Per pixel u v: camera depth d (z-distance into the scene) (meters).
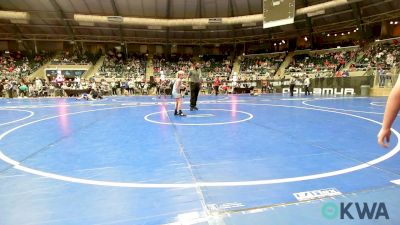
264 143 4.91
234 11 32.16
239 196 2.67
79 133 6.05
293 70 32.41
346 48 31.91
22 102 17.19
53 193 2.78
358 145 4.69
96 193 2.77
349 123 7.20
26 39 36.44
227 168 3.51
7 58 35.59
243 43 41.22
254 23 31.28
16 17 28.55
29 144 4.97
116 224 2.18
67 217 2.29
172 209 2.42
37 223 2.20
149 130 6.35
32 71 33.41
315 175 3.21
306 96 20.91
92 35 36.56
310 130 6.21
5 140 5.35
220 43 39.72
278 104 13.56
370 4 26.81
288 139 5.25
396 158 3.86
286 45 39.31
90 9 30.98
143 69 36.94
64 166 3.64
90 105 14.10
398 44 26.88
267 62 36.75
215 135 5.69
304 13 27.58
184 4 31.30
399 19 29.05
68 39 36.88
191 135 5.71
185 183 3.02
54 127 6.90
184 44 39.84
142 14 32.34
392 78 19.53
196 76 10.65
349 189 2.79
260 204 2.49
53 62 34.84
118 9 31.23
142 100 18.45
